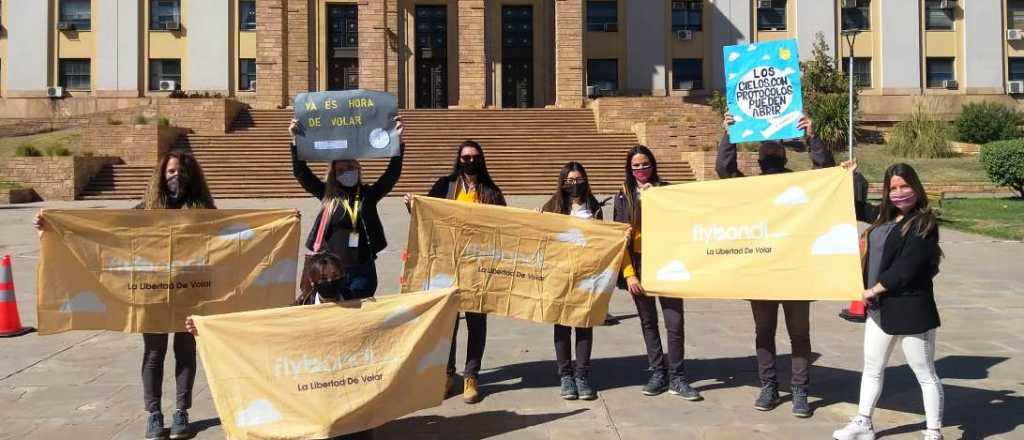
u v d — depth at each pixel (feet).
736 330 25.82
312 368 14.71
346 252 16.84
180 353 16.52
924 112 114.93
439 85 128.16
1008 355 22.21
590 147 93.15
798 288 16.87
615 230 18.42
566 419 17.02
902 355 22.25
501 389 19.33
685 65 128.77
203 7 124.77
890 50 128.36
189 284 16.72
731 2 127.95
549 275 18.47
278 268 17.47
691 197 18.22
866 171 90.63
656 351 18.78
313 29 125.29
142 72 124.57
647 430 16.25
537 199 77.00
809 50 127.44
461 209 18.53
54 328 16.10
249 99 124.88
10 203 76.74
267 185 80.64
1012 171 69.62
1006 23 130.31
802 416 16.98
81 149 91.30
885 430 16.21
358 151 17.33
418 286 18.44
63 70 124.36
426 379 15.65
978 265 40.27
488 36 127.65
